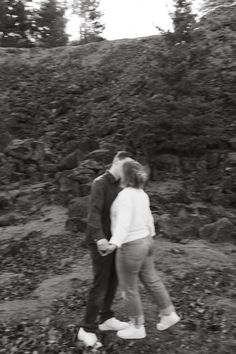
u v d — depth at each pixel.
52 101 16.69
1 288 6.38
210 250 7.50
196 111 11.50
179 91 11.72
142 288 6.07
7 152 12.41
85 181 10.19
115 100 15.40
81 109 15.69
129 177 4.58
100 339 4.86
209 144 11.38
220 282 6.19
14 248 7.77
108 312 4.95
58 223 9.02
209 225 8.20
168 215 8.58
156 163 11.34
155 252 7.29
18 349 4.77
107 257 4.59
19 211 10.09
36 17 33.69
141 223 4.57
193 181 10.70
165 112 11.30
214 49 16.83
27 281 6.59
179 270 6.54
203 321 5.19
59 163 12.45
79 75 18.22
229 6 21.20
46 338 4.94
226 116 12.74
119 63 18.19
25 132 14.87
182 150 11.27
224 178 10.41
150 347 4.73
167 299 4.77
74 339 4.82
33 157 12.33
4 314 5.52
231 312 5.38
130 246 4.50
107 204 4.60
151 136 11.34
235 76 14.49
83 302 5.71
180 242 7.88
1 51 21.61
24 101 16.88
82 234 8.32
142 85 15.44
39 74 18.94
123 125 13.35
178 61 12.08
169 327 4.97
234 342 4.80
